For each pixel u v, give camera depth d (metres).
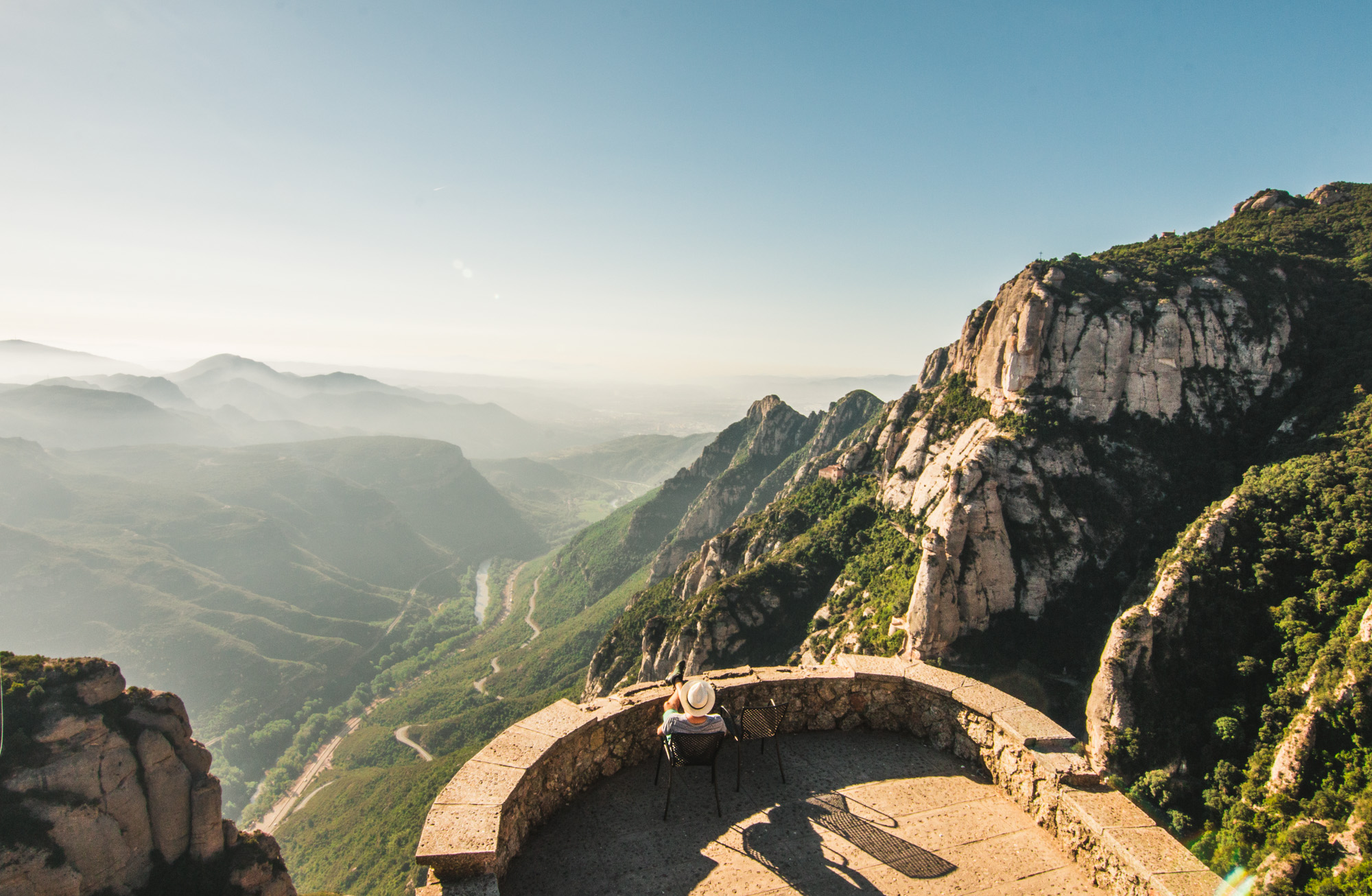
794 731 10.33
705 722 8.19
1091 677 62.50
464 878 6.32
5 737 41.56
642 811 8.36
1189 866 6.52
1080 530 69.00
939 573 66.00
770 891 6.99
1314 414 66.25
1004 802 8.70
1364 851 33.19
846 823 8.19
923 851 7.71
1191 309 75.38
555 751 8.26
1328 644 44.62
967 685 9.99
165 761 46.91
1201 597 52.41
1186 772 47.22
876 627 72.56
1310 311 75.94
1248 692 48.53
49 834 41.34
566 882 7.06
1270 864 36.53
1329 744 39.47
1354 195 94.38
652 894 6.92
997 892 7.10
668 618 106.12
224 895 47.84
